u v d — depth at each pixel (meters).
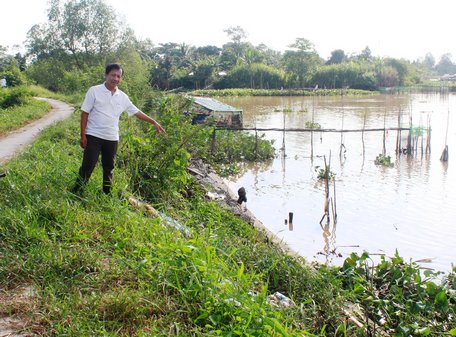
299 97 67.38
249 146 22.05
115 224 5.25
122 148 8.24
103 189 6.34
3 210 5.26
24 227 4.82
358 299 5.23
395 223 12.89
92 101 6.01
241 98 64.31
